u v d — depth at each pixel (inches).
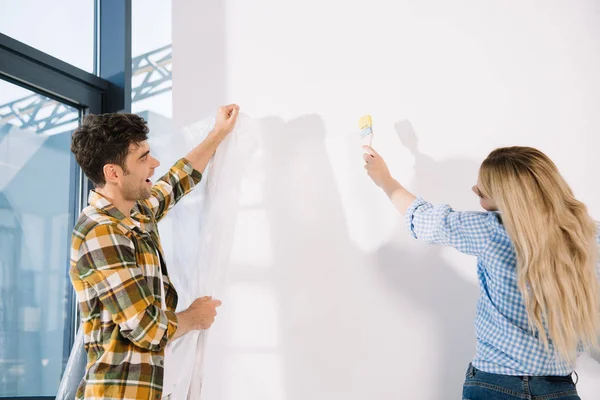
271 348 76.0
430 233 56.6
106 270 50.1
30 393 77.5
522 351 49.4
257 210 78.3
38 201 80.3
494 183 51.1
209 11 84.0
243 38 81.7
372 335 72.2
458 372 68.7
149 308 50.9
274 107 79.0
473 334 68.5
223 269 66.8
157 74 130.6
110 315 51.9
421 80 73.2
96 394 50.4
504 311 50.9
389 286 72.2
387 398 70.9
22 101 77.6
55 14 86.7
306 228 76.0
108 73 90.5
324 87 77.1
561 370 50.0
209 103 82.5
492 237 51.8
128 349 51.9
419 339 70.5
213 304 61.1
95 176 55.4
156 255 56.9
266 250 77.4
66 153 85.7
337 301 74.0
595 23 67.7
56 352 82.1
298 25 79.2
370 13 76.1
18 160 77.1
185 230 70.6
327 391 73.2
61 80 81.6
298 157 77.3
